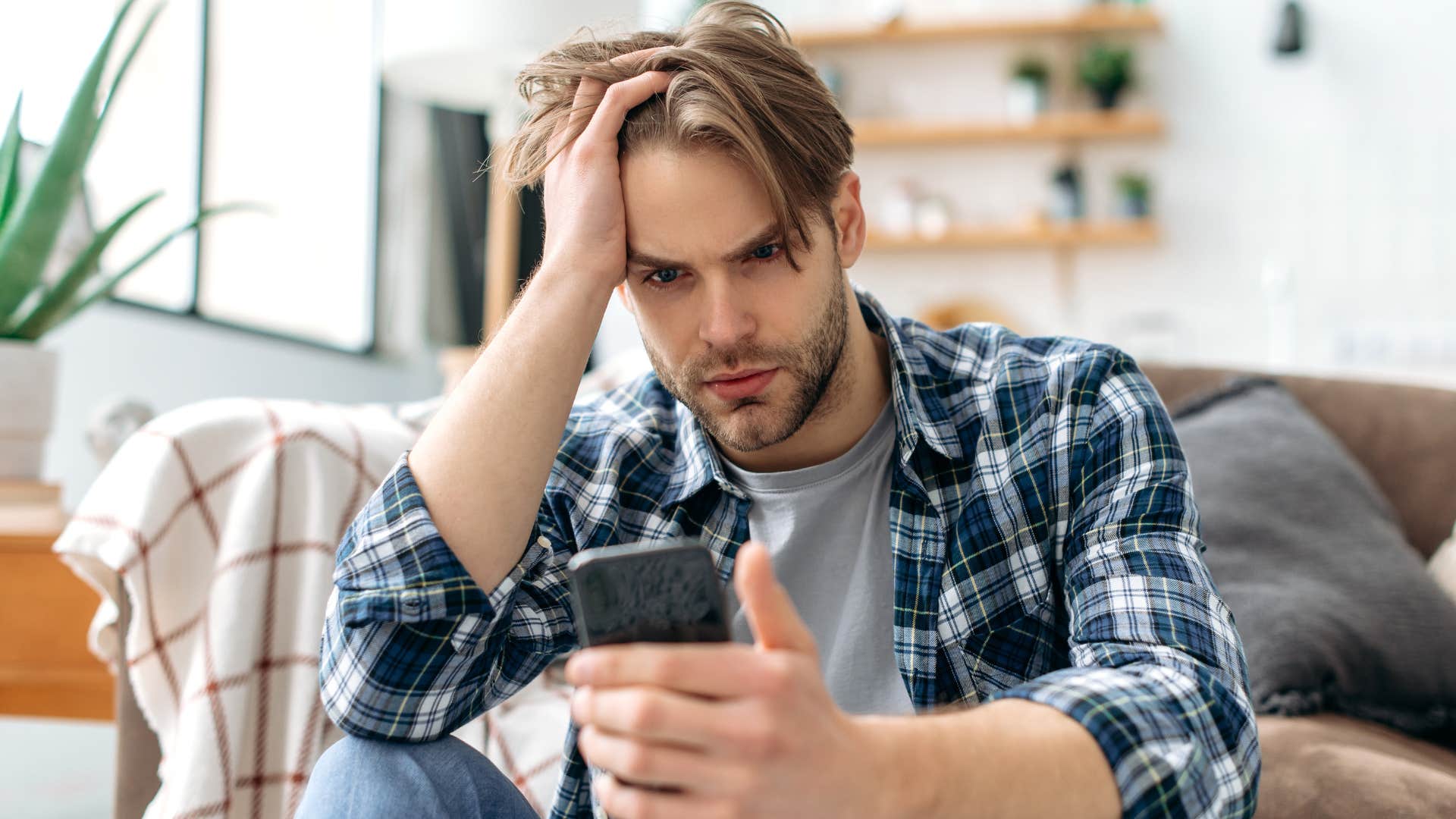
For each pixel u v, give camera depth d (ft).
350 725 2.57
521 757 4.25
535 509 2.71
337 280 13.48
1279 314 13.79
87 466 10.16
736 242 2.65
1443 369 13.30
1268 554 4.35
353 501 4.28
